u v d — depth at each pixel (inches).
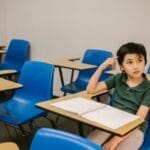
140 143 66.2
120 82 74.4
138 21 131.9
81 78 137.2
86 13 148.8
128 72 70.1
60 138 40.6
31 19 175.8
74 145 39.0
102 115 59.4
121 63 71.1
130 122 56.7
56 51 166.1
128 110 69.4
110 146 63.2
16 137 114.0
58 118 130.0
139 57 69.0
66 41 160.4
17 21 184.4
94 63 133.0
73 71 144.9
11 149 48.9
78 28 153.6
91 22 147.8
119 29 138.5
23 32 182.2
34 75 99.6
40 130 42.6
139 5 130.3
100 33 145.5
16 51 171.3
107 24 142.1
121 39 138.6
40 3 168.6
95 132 70.4
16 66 168.4
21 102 99.5
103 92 78.7
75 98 71.4
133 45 69.8
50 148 41.1
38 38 174.2
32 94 99.4
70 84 134.5
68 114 59.7
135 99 69.8
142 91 69.6
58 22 161.9
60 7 159.2
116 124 55.1
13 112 91.7
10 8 186.7
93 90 77.9
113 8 138.6
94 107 64.2
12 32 189.3
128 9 134.0
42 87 97.5
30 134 113.2
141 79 71.5
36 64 100.2
